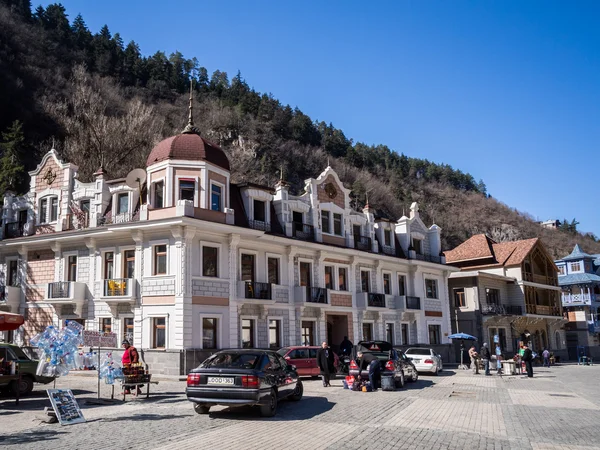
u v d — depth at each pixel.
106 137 54.91
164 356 25.17
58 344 14.02
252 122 101.94
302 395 17.47
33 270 31.61
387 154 157.75
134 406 14.87
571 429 11.76
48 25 98.50
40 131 62.34
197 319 25.94
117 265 28.08
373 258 37.81
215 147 28.86
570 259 69.38
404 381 22.34
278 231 31.83
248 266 29.62
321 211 34.97
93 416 13.11
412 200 127.94
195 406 13.26
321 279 33.91
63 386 20.72
